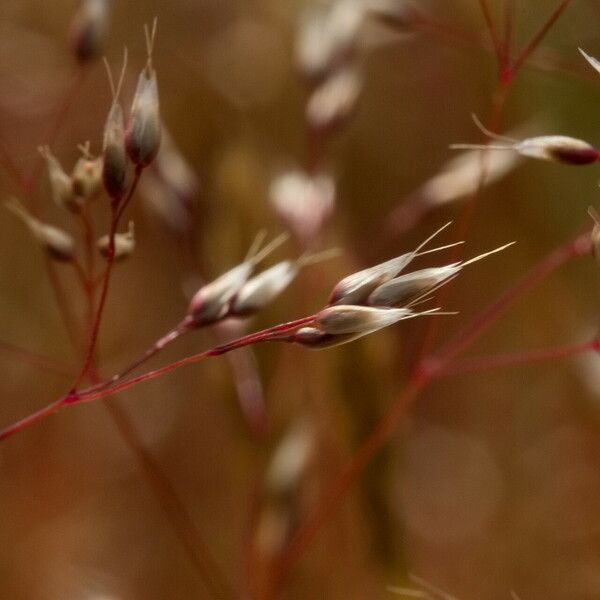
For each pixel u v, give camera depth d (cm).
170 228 13
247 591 13
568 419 14
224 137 14
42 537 14
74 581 14
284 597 13
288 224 13
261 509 13
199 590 14
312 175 13
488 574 14
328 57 13
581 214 14
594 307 14
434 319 12
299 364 13
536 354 12
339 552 13
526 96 14
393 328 14
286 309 13
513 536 14
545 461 14
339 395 13
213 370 13
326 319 11
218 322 11
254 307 11
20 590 14
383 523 13
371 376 13
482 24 14
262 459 13
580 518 14
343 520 13
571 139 12
